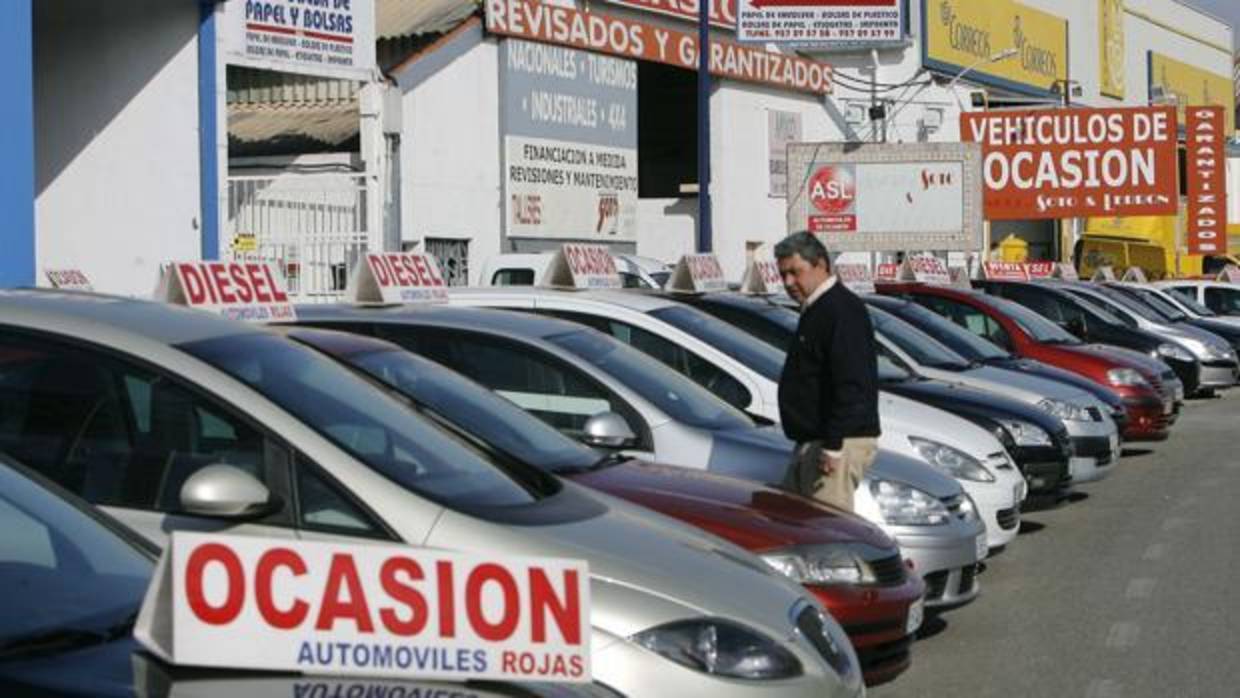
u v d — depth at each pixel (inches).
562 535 215.6
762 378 393.1
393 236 874.1
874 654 289.1
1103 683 319.9
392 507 207.3
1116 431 572.1
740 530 275.7
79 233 653.9
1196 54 2625.5
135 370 219.6
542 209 1037.8
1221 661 335.9
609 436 305.4
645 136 1326.3
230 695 144.3
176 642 136.9
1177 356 950.4
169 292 310.2
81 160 652.1
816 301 336.2
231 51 641.6
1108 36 2161.7
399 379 291.7
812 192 1039.6
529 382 335.6
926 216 1031.0
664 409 338.3
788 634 218.5
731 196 1264.8
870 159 1032.8
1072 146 1499.8
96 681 145.4
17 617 159.6
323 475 208.5
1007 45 1809.8
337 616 139.8
